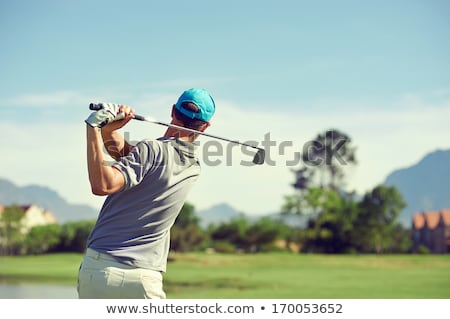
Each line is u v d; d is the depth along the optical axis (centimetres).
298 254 2942
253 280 1919
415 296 1571
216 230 3055
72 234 3002
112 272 283
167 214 290
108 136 299
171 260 2558
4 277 2022
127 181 274
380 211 3259
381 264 2394
